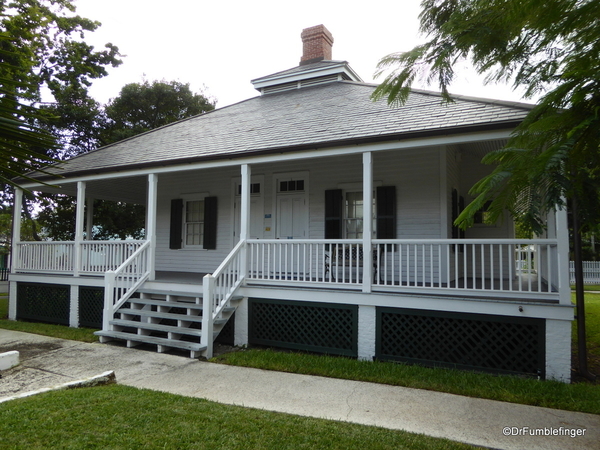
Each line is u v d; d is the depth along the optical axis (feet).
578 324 21.07
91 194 48.80
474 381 18.84
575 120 8.25
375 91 12.91
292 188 35.45
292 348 25.41
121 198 51.42
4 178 5.10
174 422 13.94
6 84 4.99
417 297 22.17
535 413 15.55
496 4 10.05
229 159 28.89
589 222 8.03
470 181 34.50
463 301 21.16
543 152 8.13
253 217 37.09
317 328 25.07
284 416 14.82
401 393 17.72
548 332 19.53
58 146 5.24
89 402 15.56
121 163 34.22
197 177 40.57
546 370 19.44
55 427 13.26
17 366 22.39
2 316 40.91
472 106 24.71
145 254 31.65
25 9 37.50
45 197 70.49
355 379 19.63
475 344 21.81
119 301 29.04
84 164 37.63
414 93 30.58
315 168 34.42
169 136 40.34
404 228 30.14
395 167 30.68
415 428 14.11
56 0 59.98
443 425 14.39
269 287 26.32
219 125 39.04
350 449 12.29
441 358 21.85
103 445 12.16
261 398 17.06
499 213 8.96
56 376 20.57
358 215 32.65
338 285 24.70
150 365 22.24
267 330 26.55
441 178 29.12
